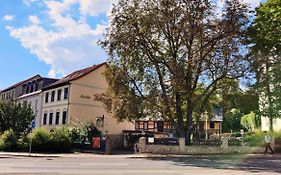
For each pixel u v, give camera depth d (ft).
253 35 110.52
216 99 118.93
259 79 110.52
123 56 107.14
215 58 107.24
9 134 102.53
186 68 103.60
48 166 55.42
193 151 110.63
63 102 165.89
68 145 107.55
